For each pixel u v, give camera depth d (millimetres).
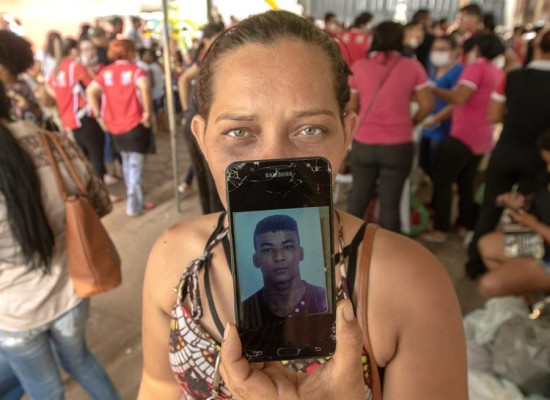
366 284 700
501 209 2854
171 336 802
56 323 1554
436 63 3926
